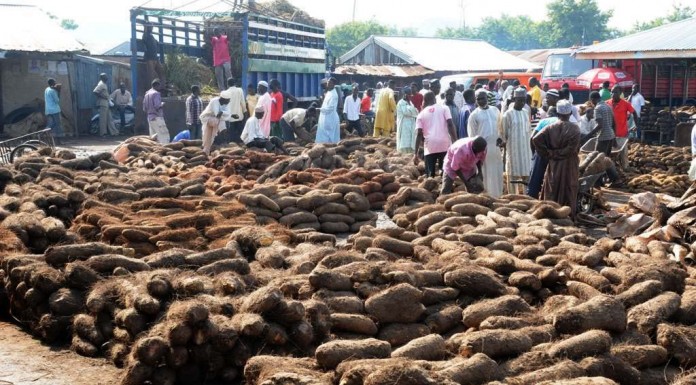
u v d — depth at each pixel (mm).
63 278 7180
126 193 11055
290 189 12227
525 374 5223
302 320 6145
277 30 24422
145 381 5977
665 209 10328
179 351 5895
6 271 7602
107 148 23547
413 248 8461
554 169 11398
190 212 10102
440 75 42531
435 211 10617
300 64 26297
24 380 6137
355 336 6332
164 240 8734
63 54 27500
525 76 34000
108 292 6742
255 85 23203
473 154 11672
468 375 5180
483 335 5715
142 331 6309
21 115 27094
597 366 5422
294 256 8086
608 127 15766
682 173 17344
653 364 5773
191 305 5902
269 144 17453
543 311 6727
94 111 29547
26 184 11719
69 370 6367
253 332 5926
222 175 14430
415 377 4766
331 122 20312
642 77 28016
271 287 6180
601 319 5926
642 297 6570
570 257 8016
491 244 8656
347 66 40438
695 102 27156
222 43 23203
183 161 16281
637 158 17984
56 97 25562
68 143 25203
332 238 9766
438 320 6523
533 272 7461
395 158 15844
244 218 9953
